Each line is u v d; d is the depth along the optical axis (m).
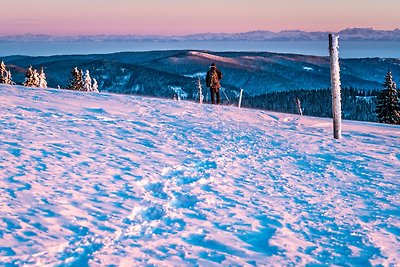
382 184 8.30
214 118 15.58
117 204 6.21
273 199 7.14
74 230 5.19
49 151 8.78
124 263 4.48
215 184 7.78
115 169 8.00
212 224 5.87
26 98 15.66
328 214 6.49
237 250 5.06
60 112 13.45
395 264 4.81
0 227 5.07
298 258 4.91
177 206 6.68
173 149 10.16
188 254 4.86
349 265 4.79
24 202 5.93
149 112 15.44
